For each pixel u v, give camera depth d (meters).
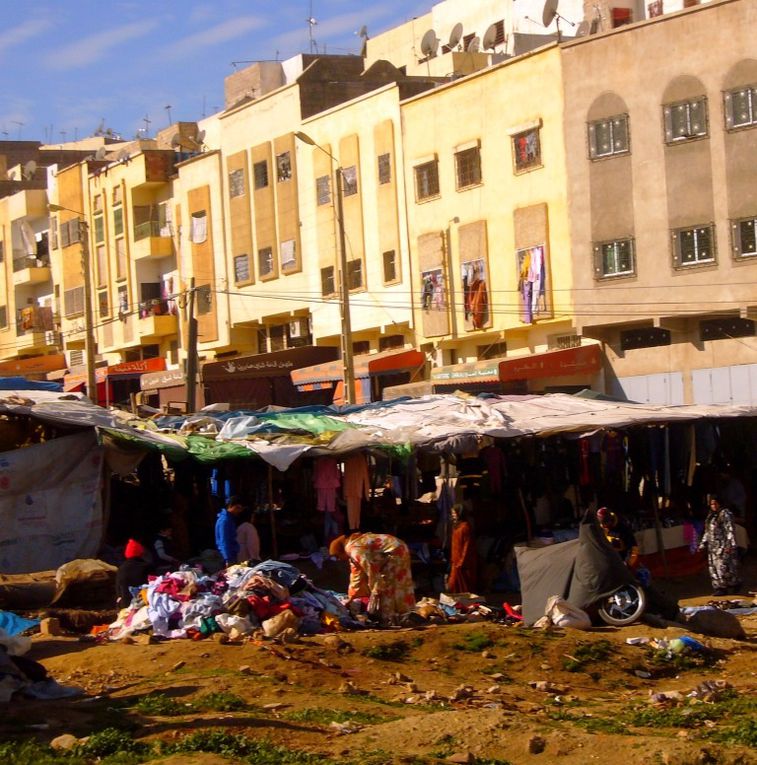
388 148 43.75
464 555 19.88
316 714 11.61
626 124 36.19
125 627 16.16
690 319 35.59
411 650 15.13
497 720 10.96
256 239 50.44
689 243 35.12
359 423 23.09
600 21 45.28
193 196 53.59
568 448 23.25
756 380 34.19
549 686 13.84
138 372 54.75
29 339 65.19
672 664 14.98
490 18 54.25
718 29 34.47
